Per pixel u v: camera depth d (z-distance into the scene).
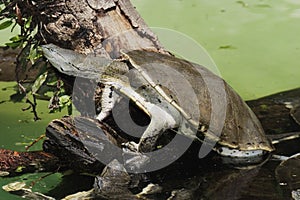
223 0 9.60
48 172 4.74
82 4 4.66
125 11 4.77
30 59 4.81
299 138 5.05
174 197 4.39
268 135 5.12
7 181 4.77
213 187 4.46
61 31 4.64
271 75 7.48
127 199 4.38
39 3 4.70
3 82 6.79
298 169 4.59
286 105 5.85
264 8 9.38
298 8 9.37
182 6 9.38
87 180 4.66
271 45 8.28
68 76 4.80
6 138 5.71
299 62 7.85
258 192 4.38
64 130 4.41
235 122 4.64
